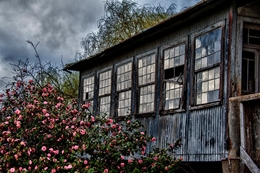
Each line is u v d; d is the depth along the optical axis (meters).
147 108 10.33
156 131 9.75
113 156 7.30
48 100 8.31
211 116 7.90
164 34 9.95
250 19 7.81
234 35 7.62
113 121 8.06
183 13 8.52
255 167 6.12
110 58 12.50
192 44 8.85
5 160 6.84
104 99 12.61
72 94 18.08
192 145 8.38
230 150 6.98
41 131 7.68
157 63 10.07
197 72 8.57
